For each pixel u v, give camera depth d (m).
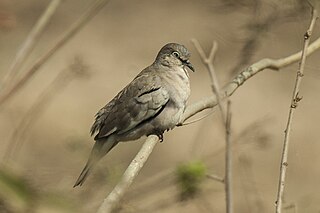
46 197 2.29
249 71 8.93
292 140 20.33
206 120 14.92
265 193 16.50
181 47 9.93
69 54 24.86
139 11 29.22
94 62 24.70
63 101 21.81
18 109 18.31
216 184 12.97
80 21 9.12
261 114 21.69
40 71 23.09
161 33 27.36
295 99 5.88
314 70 12.84
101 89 23.02
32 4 26.80
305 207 11.84
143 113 9.30
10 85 8.39
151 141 7.02
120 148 14.45
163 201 11.60
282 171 5.53
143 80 9.54
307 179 18.27
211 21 24.33
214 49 4.98
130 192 10.08
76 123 20.72
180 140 19.98
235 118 21.41
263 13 10.93
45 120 20.19
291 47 14.58
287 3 10.66
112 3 29.64
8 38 22.11
